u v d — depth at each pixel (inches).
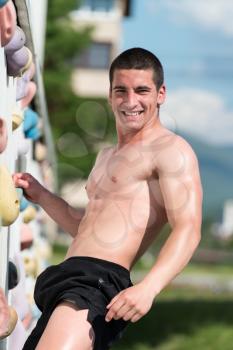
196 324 822.5
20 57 184.7
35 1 335.3
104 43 2101.4
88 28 1503.4
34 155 341.7
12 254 225.6
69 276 177.2
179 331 801.6
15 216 172.9
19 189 203.6
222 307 909.8
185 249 175.5
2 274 185.5
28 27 205.9
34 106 293.1
